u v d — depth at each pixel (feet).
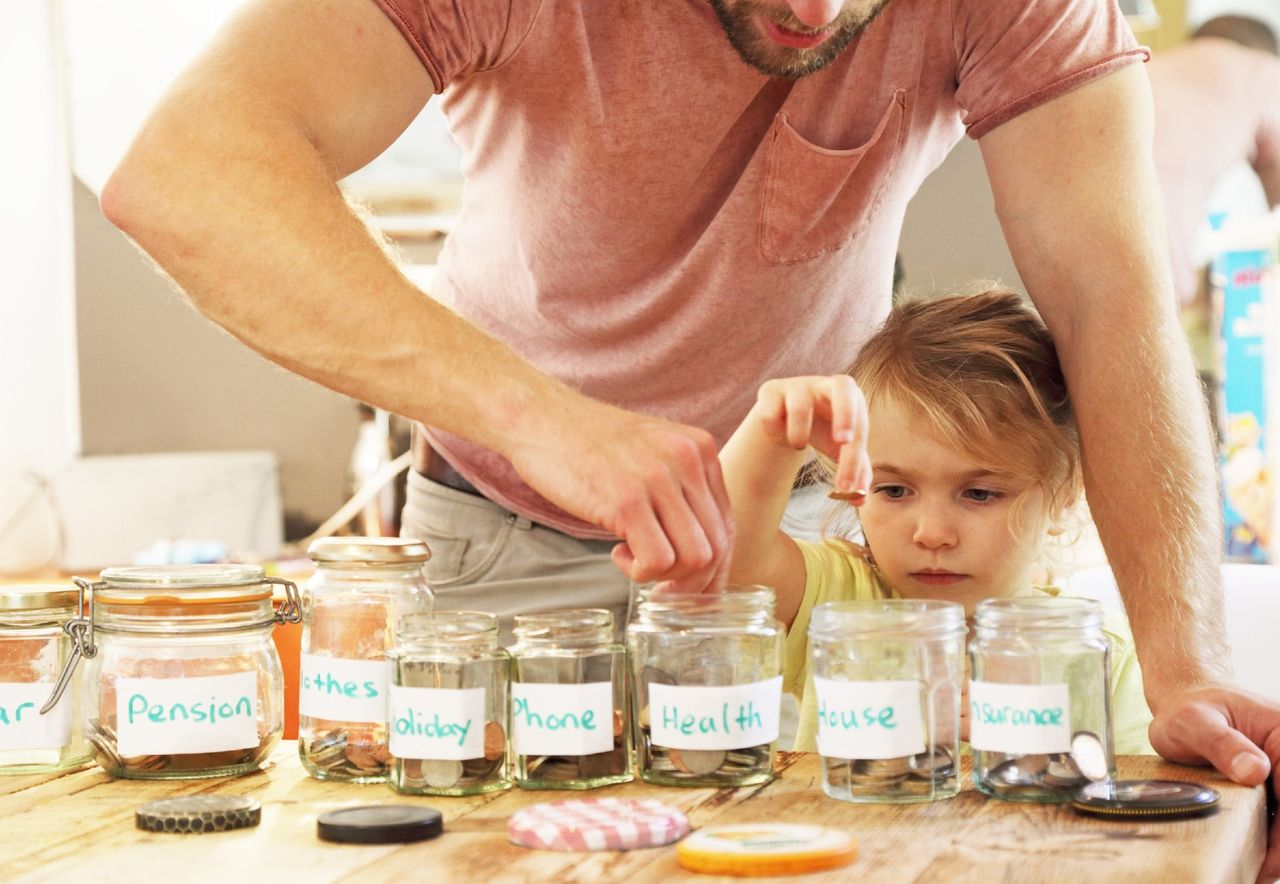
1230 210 9.89
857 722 2.92
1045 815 2.78
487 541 5.33
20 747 3.34
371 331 3.33
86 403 11.96
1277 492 9.79
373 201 11.21
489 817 2.84
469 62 4.09
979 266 9.30
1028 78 4.29
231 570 3.38
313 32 3.68
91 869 2.52
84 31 11.99
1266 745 3.17
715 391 4.98
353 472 11.36
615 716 3.12
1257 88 9.85
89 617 3.46
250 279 3.37
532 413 3.27
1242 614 5.29
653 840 2.59
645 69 4.26
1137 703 4.58
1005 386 4.33
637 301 4.80
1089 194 4.26
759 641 3.10
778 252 4.63
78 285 11.94
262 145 3.42
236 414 11.70
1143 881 2.31
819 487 5.40
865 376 4.51
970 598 4.44
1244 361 9.88
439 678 3.02
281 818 2.87
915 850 2.53
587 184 4.49
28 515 11.76
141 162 3.42
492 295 5.01
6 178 11.81
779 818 2.79
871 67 4.45
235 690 3.28
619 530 3.17
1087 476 4.10
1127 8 9.96
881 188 4.67
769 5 4.03
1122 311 4.16
